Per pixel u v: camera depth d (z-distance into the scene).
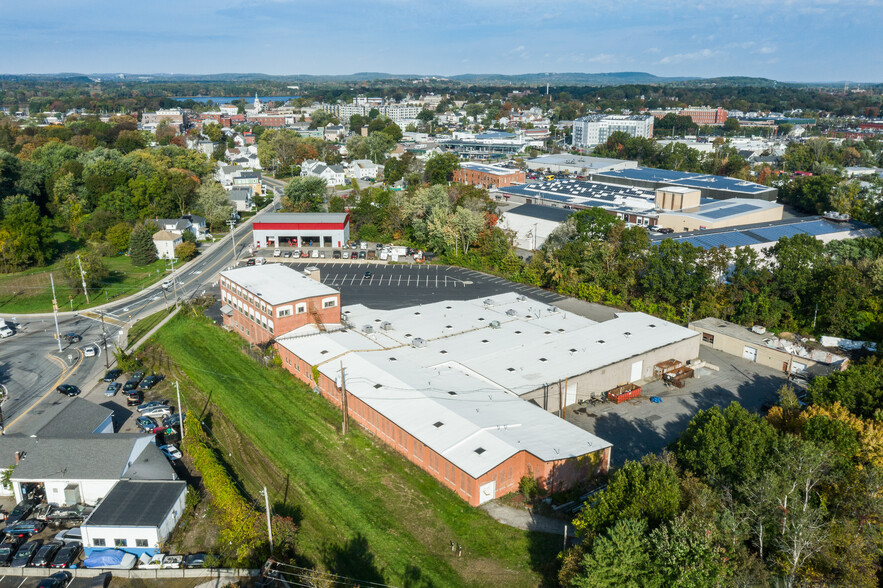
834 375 64.44
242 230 169.50
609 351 78.75
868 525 42.38
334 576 46.06
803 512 41.19
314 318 87.56
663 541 38.19
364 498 55.47
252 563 47.69
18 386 78.25
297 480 58.28
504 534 50.78
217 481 53.81
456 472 55.22
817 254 101.38
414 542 50.00
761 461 48.94
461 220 137.25
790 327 94.56
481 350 78.88
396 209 158.75
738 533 40.84
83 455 56.47
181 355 88.06
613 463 60.88
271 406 72.81
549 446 57.09
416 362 75.31
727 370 83.44
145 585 46.12
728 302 98.31
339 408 71.81
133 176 183.75
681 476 50.56
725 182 192.25
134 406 73.38
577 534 46.25
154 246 138.62
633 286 109.69
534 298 112.50
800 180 190.75
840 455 48.81
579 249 116.50
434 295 113.31
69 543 49.56
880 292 95.44
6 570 46.72
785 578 39.50
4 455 57.50
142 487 53.72
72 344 92.50
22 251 128.50
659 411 71.62
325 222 148.88
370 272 130.12
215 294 115.25
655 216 152.00
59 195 165.38
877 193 175.00
